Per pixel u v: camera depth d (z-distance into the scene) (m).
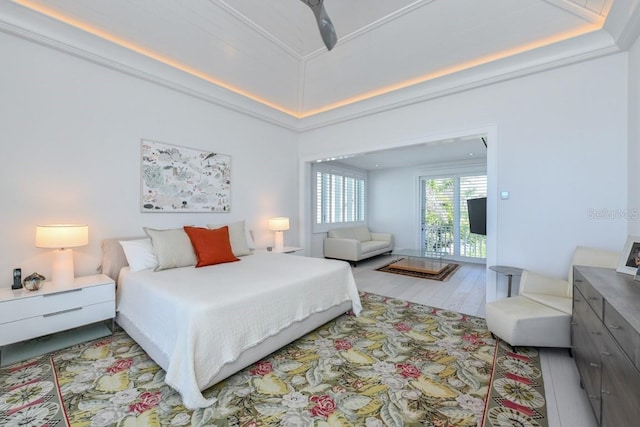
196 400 1.55
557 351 2.22
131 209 3.02
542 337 2.14
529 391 1.73
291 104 4.55
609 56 2.52
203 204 3.67
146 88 3.13
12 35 2.31
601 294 1.33
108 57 2.76
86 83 2.71
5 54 2.28
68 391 1.73
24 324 2.02
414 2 2.64
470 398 1.67
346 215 7.14
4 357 2.11
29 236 2.40
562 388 1.76
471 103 3.26
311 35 3.13
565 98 2.72
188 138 3.52
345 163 6.86
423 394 1.71
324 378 1.88
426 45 3.04
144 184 3.12
